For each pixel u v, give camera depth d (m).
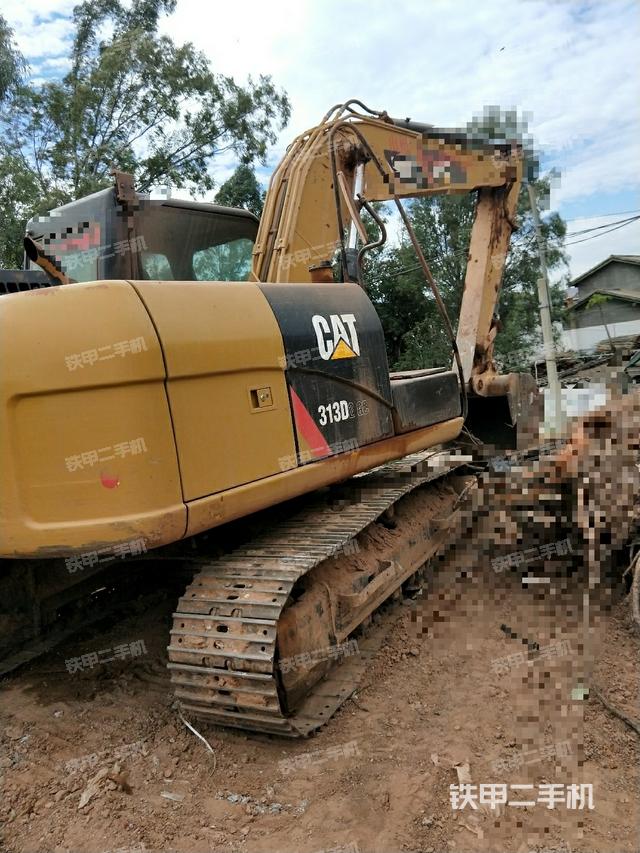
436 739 3.27
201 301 3.08
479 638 4.28
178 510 2.82
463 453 6.19
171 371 2.84
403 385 4.31
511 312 20.42
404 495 4.98
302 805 2.85
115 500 2.76
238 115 20.34
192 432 2.93
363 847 2.60
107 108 19.98
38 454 2.76
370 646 4.08
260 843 2.64
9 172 17.95
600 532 4.73
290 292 3.59
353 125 4.64
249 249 4.63
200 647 3.06
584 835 2.63
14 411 2.75
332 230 4.75
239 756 3.19
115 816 2.80
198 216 4.16
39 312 2.79
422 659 4.04
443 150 5.74
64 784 3.02
